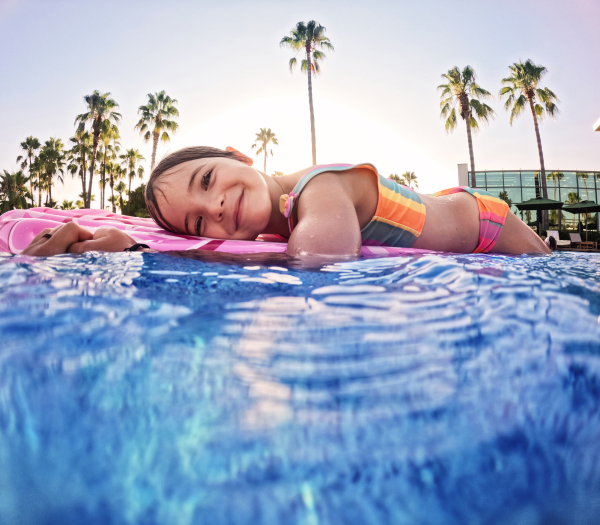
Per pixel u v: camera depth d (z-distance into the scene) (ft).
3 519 0.87
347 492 0.90
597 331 1.82
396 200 7.85
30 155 144.66
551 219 93.91
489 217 8.71
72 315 2.02
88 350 1.56
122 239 5.65
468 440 1.05
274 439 1.03
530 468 1.00
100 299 2.38
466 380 1.34
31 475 0.95
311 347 1.63
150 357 1.49
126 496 0.90
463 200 8.91
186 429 1.06
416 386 1.30
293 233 5.91
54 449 1.01
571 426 1.12
